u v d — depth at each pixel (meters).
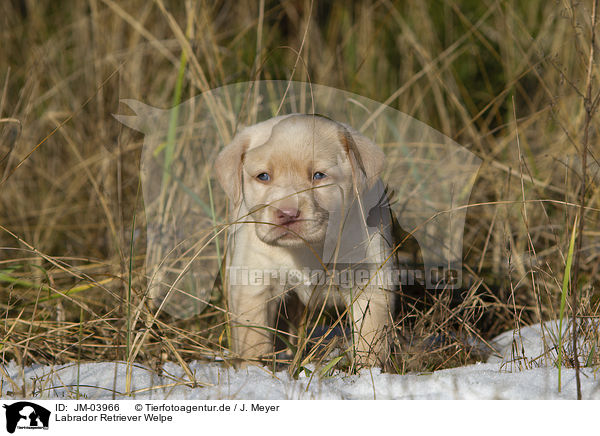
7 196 6.52
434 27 8.85
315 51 8.43
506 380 3.37
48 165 7.11
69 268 4.91
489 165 6.14
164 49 7.15
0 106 5.71
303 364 3.76
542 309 4.48
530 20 7.75
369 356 3.83
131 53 7.20
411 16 8.85
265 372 3.72
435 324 4.07
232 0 9.36
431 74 7.49
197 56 6.03
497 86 8.26
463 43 8.62
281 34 9.52
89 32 8.15
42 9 8.76
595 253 4.96
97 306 4.80
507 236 4.89
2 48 8.09
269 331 4.17
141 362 3.99
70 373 3.70
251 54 7.69
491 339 4.47
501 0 8.13
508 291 4.91
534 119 6.48
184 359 4.11
